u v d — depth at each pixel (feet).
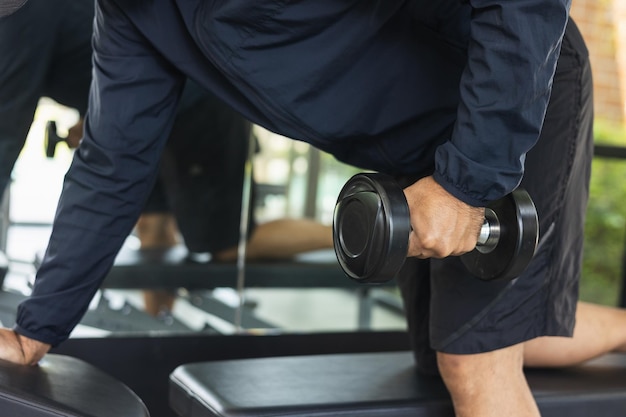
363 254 3.92
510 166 3.86
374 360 5.99
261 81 4.38
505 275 4.16
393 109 4.52
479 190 3.87
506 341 4.85
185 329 7.83
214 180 7.91
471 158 3.82
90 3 6.97
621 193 10.41
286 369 5.60
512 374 4.94
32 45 6.84
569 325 5.15
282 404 4.94
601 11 10.26
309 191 8.35
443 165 3.89
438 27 4.48
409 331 5.79
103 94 4.82
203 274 7.91
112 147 4.82
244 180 8.04
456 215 3.92
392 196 3.84
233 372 5.47
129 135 4.82
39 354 4.92
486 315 4.81
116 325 7.51
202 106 7.75
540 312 4.95
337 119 4.50
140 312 7.63
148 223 7.68
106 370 7.34
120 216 4.94
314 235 8.44
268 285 8.25
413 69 4.48
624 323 6.01
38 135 7.06
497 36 3.70
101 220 4.88
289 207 8.29
